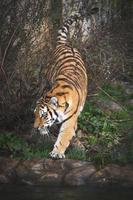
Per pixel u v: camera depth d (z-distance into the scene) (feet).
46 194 36.42
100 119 49.03
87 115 49.08
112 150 44.32
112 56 53.52
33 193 36.68
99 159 42.19
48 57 47.52
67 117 42.60
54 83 44.32
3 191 37.32
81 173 40.27
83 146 46.01
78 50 50.78
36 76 46.68
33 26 46.96
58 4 51.34
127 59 55.88
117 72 54.95
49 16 49.21
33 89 45.47
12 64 46.19
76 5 52.49
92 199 35.17
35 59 46.96
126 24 55.77
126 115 50.16
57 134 47.06
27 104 45.75
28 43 46.62
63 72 45.50
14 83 45.91
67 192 36.99
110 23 54.44
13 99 45.57
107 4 55.21
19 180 40.16
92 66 51.26
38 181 39.96
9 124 46.47
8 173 40.60
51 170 40.83
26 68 46.11
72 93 42.93
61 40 49.47
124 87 55.77
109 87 54.34
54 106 41.83
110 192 37.14
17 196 35.81
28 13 47.03
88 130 48.01
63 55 47.65
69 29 51.37
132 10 59.06
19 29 46.50
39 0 47.42
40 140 45.50
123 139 46.21
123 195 36.32
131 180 39.93
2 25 46.21
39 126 41.93
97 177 40.09
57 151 42.47
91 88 51.52
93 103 51.62
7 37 46.21
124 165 41.83
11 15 46.60
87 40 51.44
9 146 43.96
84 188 38.40
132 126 47.88
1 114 45.85
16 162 41.47
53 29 50.39
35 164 41.24
